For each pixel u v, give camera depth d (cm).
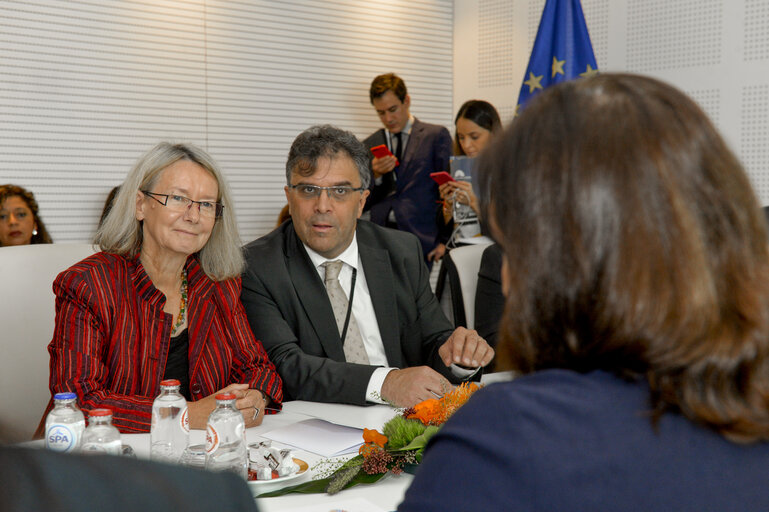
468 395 130
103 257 183
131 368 176
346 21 498
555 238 58
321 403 188
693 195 56
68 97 396
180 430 132
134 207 185
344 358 212
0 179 379
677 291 55
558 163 58
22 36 380
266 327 207
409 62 529
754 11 381
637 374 57
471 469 56
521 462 54
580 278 57
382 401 181
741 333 56
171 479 37
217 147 451
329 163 210
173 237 182
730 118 393
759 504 54
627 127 57
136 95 419
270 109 471
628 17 431
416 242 239
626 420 56
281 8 469
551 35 415
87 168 404
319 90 491
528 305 60
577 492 53
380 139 468
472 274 270
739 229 57
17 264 198
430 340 230
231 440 120
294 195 213
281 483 124
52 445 121
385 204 460
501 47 516
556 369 61
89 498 33
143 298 181
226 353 192
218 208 194
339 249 218
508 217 61
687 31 407
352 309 222
